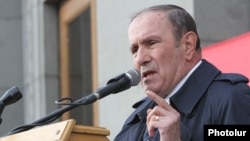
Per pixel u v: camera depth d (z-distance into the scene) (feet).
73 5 49.93
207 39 32.78
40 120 20.01
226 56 27.96
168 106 17.21
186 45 19.02
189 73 18.94
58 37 53.21
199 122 18.16
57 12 53.42
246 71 26.94
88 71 46.29
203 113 18.21
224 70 27.91
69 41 50.83
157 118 17.07
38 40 53.98
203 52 29.07
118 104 39.37
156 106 18.16
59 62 53.01
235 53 27.61
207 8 33.04
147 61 18.66
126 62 38.93
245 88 18.11
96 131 17.46
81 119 45.29
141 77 19.02
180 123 18.07
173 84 18.76
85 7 47.06
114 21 40.55
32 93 55.31
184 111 18.35
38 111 53.47
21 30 58.85
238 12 33.42
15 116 57.00
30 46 56.18
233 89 18.07
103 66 41.91
